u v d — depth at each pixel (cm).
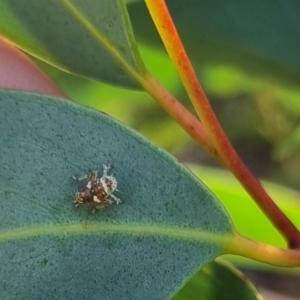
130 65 12
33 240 10
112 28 11
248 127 25
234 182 16
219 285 12
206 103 11
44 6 12
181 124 11
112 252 10
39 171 10
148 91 12
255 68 14
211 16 14
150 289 10
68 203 10
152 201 11
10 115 10
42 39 12
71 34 12
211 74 16
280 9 14
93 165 11
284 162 25
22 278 10
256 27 14
